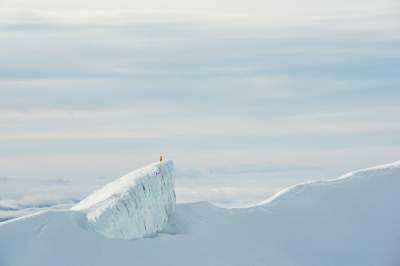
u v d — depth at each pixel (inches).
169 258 6555.1
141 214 6761.8
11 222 6387.8
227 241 7135.8
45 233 6264.8
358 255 7421.3
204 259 6737.2
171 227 7185.0
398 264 7411.4
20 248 6122.1
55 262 6063.0
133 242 6545.3
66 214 6540.4
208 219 7436.0
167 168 7273.6
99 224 6451.8
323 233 7642.7
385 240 7637.8
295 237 7519.7
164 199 7116.1
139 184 6840.6
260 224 7623.0
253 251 7116.1
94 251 6245.1
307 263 7190.0
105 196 6820.9
